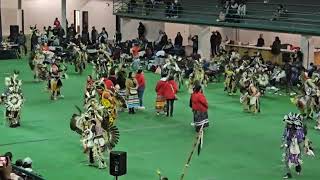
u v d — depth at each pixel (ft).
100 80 72.38
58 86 88.02
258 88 89.71
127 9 143.54
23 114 78.23
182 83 102.06
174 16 129.80
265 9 120.78
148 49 123.34
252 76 87.30
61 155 59.72
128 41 131.13
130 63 114.52
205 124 69.97
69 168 55.67
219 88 102.78
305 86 80.12
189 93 94.38
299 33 106.01
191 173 55.16
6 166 31.17
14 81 71.67
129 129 71.82
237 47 129.39
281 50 118.42
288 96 96.63
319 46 123.95
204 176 54.39
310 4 116.47
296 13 112.27
